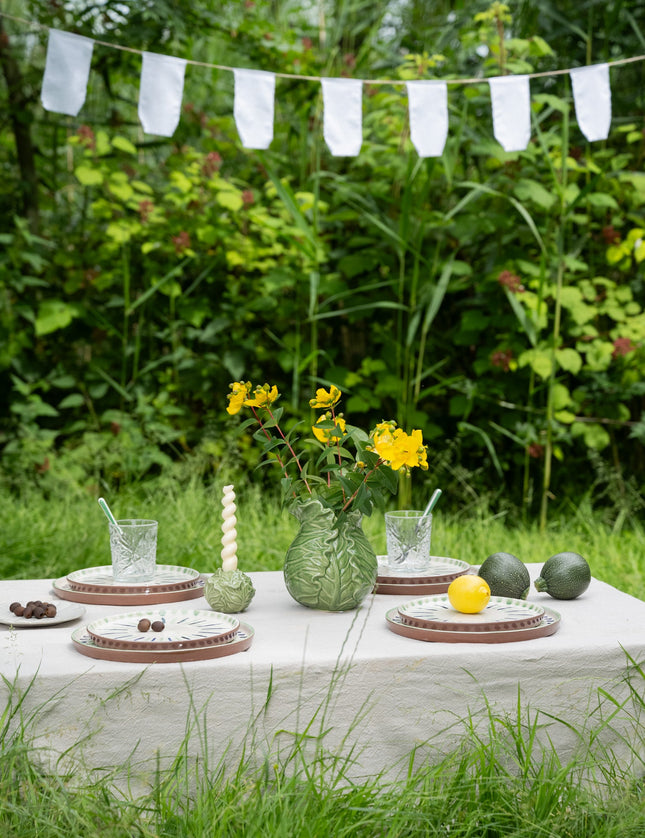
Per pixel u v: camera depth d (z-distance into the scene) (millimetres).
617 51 5480
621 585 3695
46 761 1759
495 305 5105
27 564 3871
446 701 1888
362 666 1851
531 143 4902
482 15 4723
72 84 3006
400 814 1780
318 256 5062
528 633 1956
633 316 5281
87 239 5535
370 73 5496
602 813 1866
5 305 5277
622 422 5121
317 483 2238
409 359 5219
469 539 4395
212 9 5371
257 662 1820
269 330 5523
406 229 4645
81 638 1914
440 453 5191
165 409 5191
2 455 5402
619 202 5238
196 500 4543
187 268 5445
